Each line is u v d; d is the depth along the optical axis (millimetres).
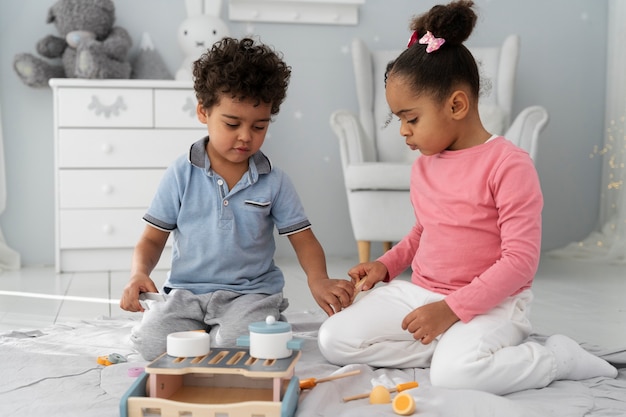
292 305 2033
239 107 1256
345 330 1264
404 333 1267
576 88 3432
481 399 992
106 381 1160
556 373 1145
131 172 2771
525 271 1185
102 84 2715
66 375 1201
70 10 2842
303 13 3221
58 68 2930
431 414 964
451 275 1274
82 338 1509
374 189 2633
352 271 1402
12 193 3014
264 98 1265
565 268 2875
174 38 3131
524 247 1188
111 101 2736
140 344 1320
